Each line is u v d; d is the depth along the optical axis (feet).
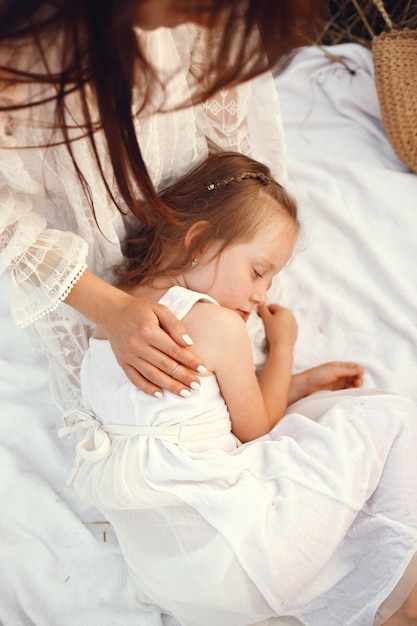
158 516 3.28
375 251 4.74
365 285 4.61
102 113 2.82
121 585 3.72
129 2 2.40
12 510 3.99
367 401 3.55
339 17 5.95
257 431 3.76
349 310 4.55
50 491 4.06
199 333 3.51
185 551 3.21
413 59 4.96
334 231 4.93
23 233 3.37
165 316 3.38
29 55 2.77
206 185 3.86
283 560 3.15
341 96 5.57
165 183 4.02
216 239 3.75
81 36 2.56
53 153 3.31
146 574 3.38
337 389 4.32
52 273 3.43
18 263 3.40
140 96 3.12
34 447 4.30
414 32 5.02
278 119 3.97
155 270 3.81
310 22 2.87
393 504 3.36
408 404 3.52
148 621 3.57
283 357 4.25
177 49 3.44
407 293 4.56
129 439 3.44
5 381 4.56
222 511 3.19
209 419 3.53
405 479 3.38
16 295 3.49
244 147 4.12
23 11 2.51
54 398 4.38
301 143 5.52
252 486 3.28
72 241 3.49
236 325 3.54
